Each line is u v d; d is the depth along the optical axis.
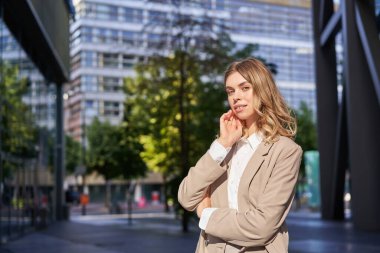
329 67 21.50
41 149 22.44
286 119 1.89
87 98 71.94
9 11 16.20
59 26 23.94
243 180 1.81
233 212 1.77
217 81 17.89
